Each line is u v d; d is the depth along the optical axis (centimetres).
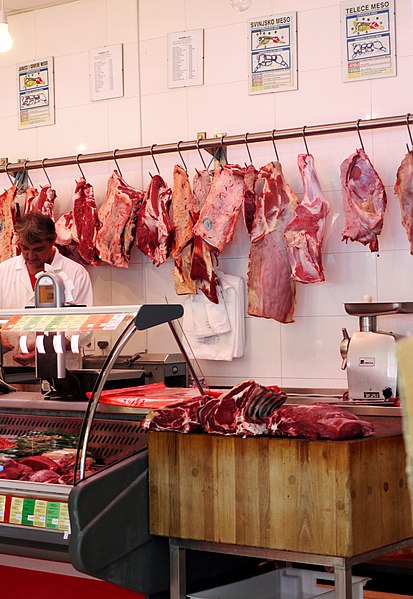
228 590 270
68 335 299
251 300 482
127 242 519
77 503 242
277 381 507
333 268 493
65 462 279
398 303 382
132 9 555
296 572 282
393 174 479
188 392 311
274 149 509
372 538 238
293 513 237
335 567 230
